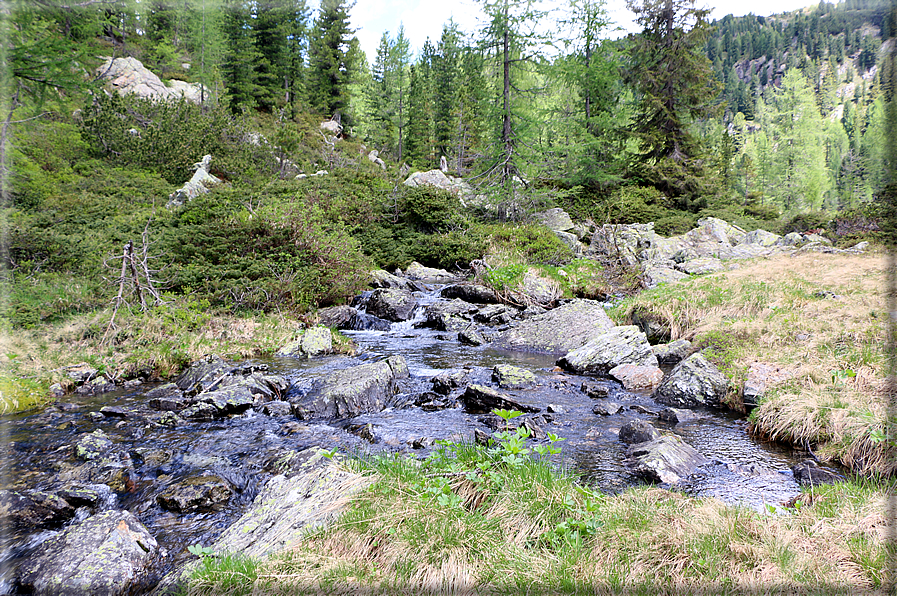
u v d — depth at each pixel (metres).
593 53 36.12
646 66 32.78
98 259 13.79
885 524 3.61
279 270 14.96
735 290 12.70
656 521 3.79
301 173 33.22
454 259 22.02
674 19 32.06
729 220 29.39
